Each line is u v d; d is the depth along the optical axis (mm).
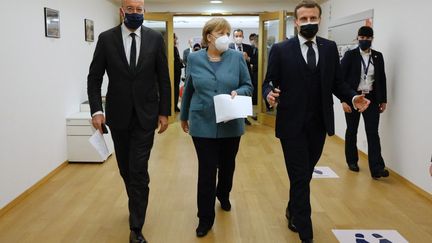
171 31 7055
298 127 2248
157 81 2506
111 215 2936
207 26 2441
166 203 3180
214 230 2676
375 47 4395
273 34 6781
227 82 2441
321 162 4438
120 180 3768
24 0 3369
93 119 2422
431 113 3221
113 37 2357
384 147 4121
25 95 3377
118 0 6559
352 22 5059
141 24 2375
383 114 4141
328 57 2256
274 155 4816
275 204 3158
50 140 3902
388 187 3570
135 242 2387
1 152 2963
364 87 3697
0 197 2938
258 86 7164
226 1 7191
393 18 3938
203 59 2496
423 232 2650
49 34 3873
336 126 5824
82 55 5055
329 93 2271
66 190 3492
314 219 2854
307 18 2205
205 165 2500
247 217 2895
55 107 4051
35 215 2934
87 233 2639
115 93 2373
